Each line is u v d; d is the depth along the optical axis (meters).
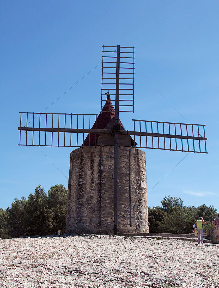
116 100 23.70
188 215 44.53
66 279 8.70
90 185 22.20
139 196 22.86
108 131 23.36
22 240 16.72
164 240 17.42
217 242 16.77
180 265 10.98
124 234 20.27
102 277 9.06
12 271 9.25
